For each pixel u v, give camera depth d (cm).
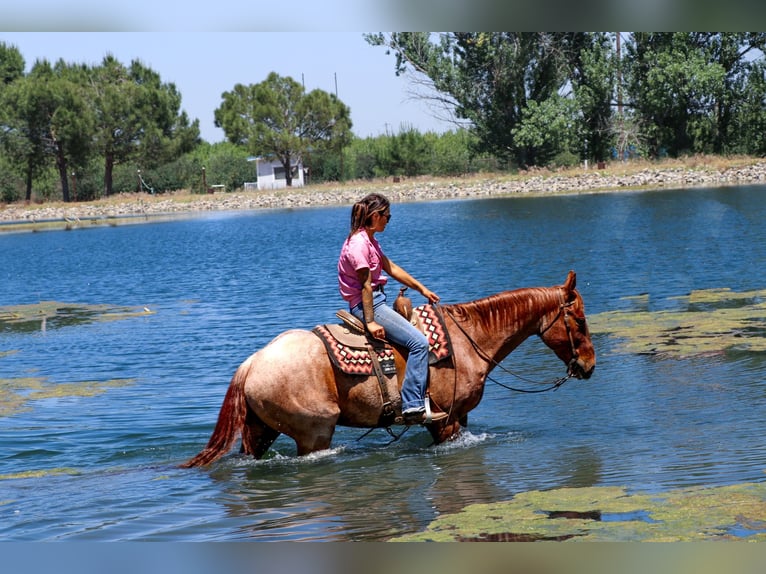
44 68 8238
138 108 7981
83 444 924
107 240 4675
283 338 801
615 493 701
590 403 1002
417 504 706
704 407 950
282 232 4434
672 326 1402
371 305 779
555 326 859
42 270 3281
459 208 5050
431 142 7962
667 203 4188
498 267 2402
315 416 782
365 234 782
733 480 716
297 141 7600
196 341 1561
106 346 1561
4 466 859
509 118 6712
